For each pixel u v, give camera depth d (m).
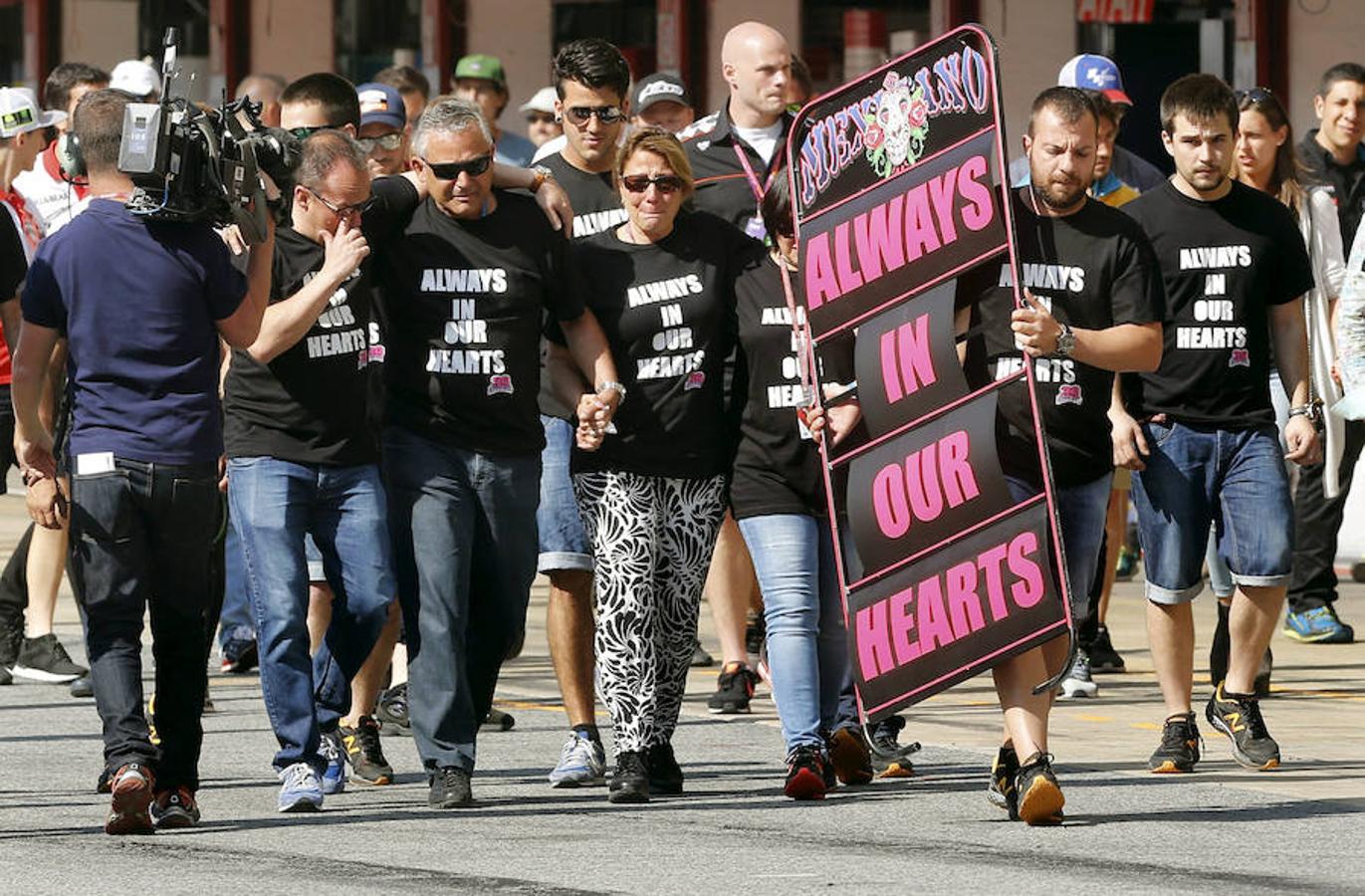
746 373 23.31
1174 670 24.69
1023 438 22.19
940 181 21.95
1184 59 57.06
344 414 22.53
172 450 20.92
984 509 21.64
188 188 20.78
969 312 22.58
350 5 68.06
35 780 24.09
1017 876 19.00
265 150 21.55
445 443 22.55
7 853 20.05
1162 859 19.77
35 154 31.27
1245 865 19.50
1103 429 22.95
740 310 23.11
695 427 23.16
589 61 26.72
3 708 29.19
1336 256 31.00
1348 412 24.97
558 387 23.61
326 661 23.47
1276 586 24.80
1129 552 43.03
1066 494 22.91
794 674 22.91
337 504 22.73
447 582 22.44
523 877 18.95
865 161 22.39
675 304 23.06
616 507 23.08
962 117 21.88
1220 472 24.94
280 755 22.45
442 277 22.55
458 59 66.31
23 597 31.66
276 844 20.55
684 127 33.50
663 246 23.25
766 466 22.98
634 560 23.02
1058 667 22.28
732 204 26.34
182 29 70.62
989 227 21.72
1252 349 25.05
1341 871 19.27
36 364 21.31
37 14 72.69
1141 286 22.42
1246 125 29.59
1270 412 25.17
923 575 21.91
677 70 63.00
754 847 20.33
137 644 21.16
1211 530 26.00
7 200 30.69
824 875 19.03
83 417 20.98
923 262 22.02
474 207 22.56
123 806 20.77
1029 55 58.06
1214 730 27.66
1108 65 32.12
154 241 20.92
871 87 22.34
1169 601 24.67
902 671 21.98
